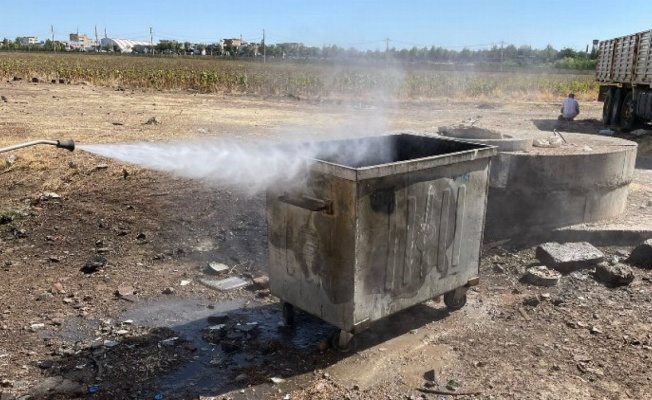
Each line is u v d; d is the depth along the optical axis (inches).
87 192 315.9
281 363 160.4
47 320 183.6
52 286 210.2
